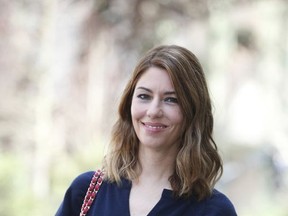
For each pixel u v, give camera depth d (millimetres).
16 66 20109
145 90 4461
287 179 25578
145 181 4574
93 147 19562
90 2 21625
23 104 19781
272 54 42188
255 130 41125
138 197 4504
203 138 4586
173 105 4445
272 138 36562
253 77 43312
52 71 20328
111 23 22500
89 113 21781
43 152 19172
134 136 4695
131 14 22500
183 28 25359
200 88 4500
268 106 41469
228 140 35219
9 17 20297
